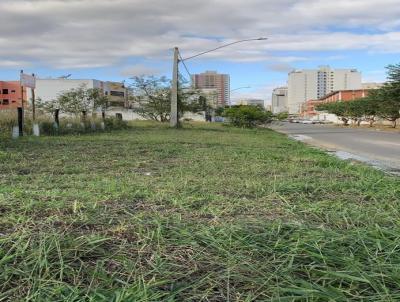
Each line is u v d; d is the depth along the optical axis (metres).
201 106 49.59
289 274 3.50
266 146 18.25
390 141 27.23
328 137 32.44
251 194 6.87
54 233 4.25
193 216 5.28
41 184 7.59
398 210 5.72
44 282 3.32
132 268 3.62
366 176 9.18
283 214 5.45
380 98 49.81
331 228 4.78
